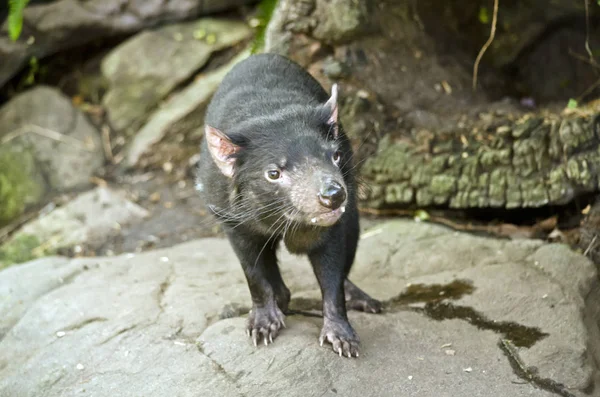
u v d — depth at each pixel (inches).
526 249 180.9
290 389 130.5
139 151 266.7
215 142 131.0
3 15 293.4
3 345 161.5
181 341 147.1
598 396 131.8
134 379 138.1
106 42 300.8
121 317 157.9
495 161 198.8
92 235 235.8
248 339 143.6
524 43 243.3
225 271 182.1
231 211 138.4
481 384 132.0
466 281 169.3
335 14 206.7
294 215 126.3
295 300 167.0
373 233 197.5
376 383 132.3
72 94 299.3
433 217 211.2
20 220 252.7
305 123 132.6
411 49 227.0
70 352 149.9
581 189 191.2
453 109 216.4
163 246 224.8
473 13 248.1
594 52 231.1
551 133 193.5
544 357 138.3
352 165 148.6
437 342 145.2
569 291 161.3
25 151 268.7
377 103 212.8
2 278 187.6
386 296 167.2
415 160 206.8
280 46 209.8
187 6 292.8
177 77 282.4
